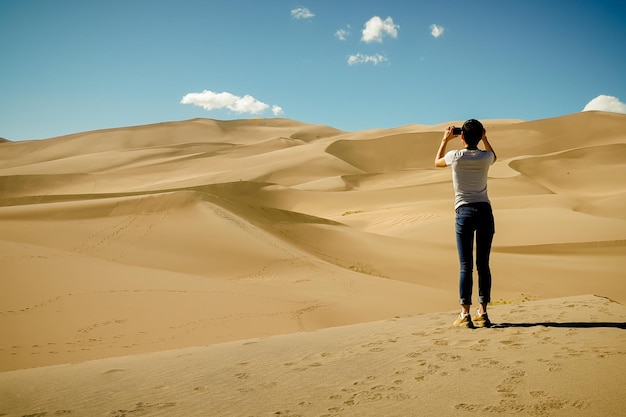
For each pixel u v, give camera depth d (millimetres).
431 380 3266
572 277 27844
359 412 2807
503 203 54031
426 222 44781
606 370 3016
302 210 69812
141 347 10742
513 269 28938
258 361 4520
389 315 16500
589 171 79062
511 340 4137
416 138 130750
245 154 144125
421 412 2688
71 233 25312
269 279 21969
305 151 125375
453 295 21484
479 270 4949
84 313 12648
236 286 17656
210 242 25969
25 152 178750
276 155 124562
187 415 3094
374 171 120125
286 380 3707
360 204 68875
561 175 78562
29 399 3789
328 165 110625
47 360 9562
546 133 129625
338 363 4062
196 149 159750
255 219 34156
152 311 13391
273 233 32344
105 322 12219
